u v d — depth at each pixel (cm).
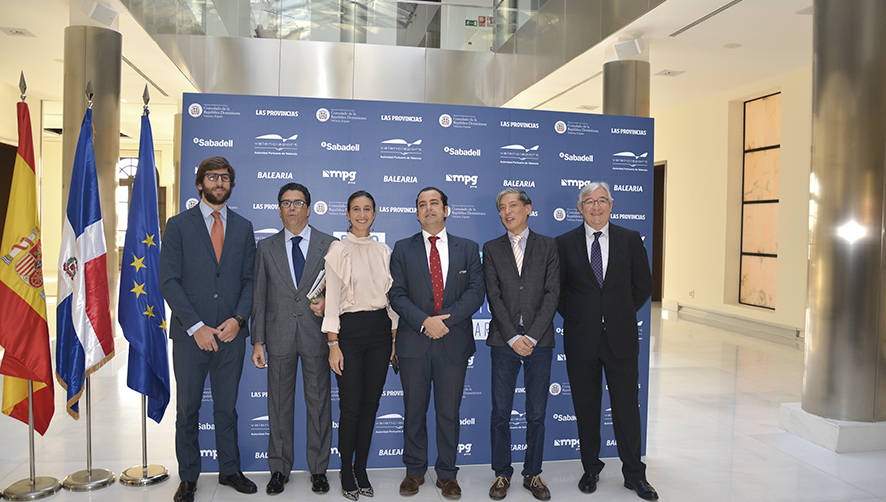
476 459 468
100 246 408
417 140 459
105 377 729
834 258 523
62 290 398
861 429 507
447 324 391
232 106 439
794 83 1080
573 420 482
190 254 387
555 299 402
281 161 445
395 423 458
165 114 1617
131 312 407
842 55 518
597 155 480
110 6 812
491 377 439
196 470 394
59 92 1383
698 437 539
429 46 1222
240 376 406
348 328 392
